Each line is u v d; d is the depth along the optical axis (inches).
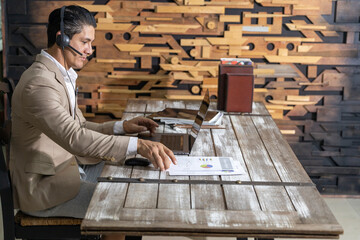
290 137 130.2
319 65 126.0
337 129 129.2
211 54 124.3
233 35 122.6
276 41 123.4
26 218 73.7
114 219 56.9
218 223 56.6
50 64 75.9
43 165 74.1
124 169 71.9
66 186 74.1
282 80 126.8
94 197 62.2
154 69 125.8
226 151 80.6
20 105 72.2
